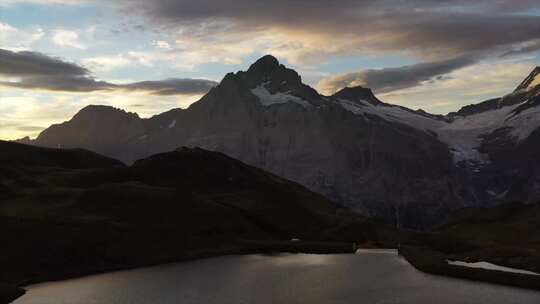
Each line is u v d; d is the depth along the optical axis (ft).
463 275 414.00
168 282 404.36
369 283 393.09
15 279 398.62
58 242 460.55
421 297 348.18
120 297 356.79
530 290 364.79
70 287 388.57
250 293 365.40
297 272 441.27
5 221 471.62
